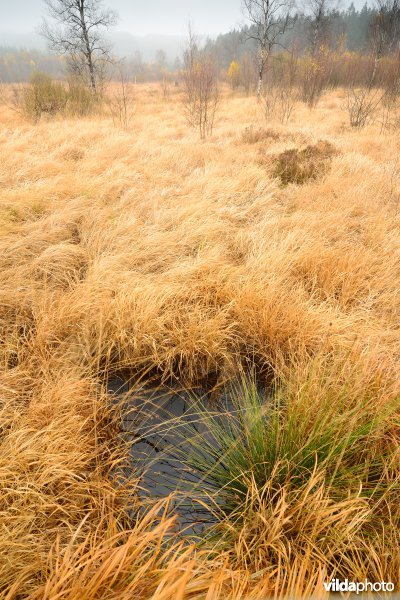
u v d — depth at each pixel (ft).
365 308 10.56
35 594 4.18
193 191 19.07
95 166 23.00
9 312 10.48
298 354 8.91
